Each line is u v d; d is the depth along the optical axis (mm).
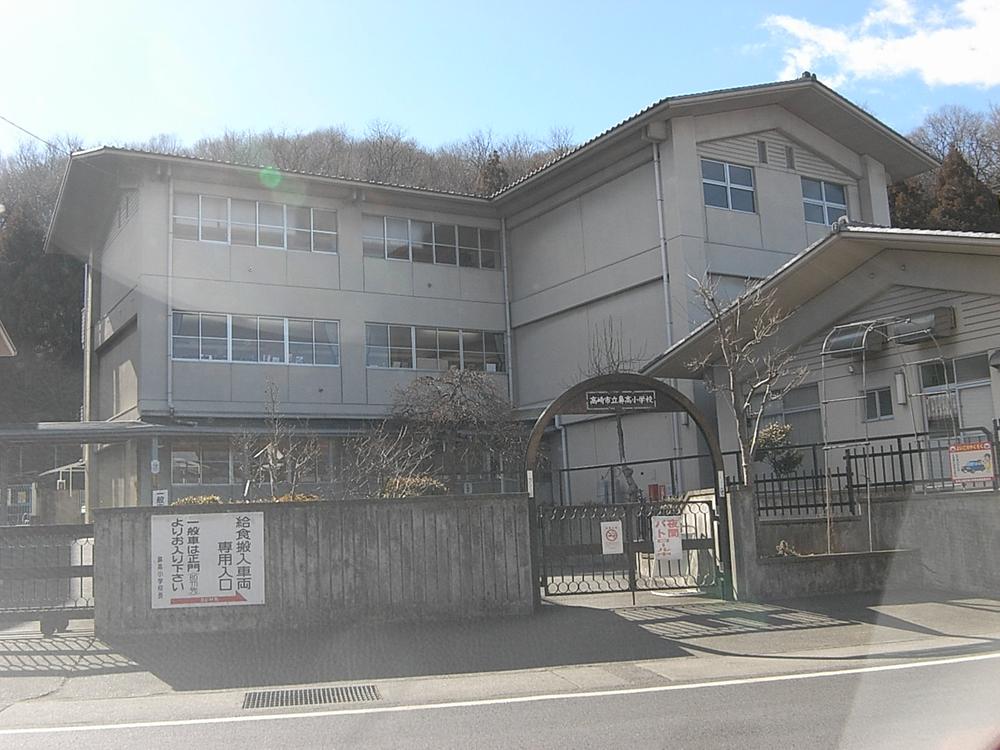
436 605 12406
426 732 7133
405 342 31266
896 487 16109
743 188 27375
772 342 21172
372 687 9070
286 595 11969
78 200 31156
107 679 9523
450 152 72625
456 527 12617
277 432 24016
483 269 33000
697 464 24719
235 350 28375
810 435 21094
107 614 11523
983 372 17875
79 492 37094
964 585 13977
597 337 28922
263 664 10172
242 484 26141
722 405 22016
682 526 14195
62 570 11758
